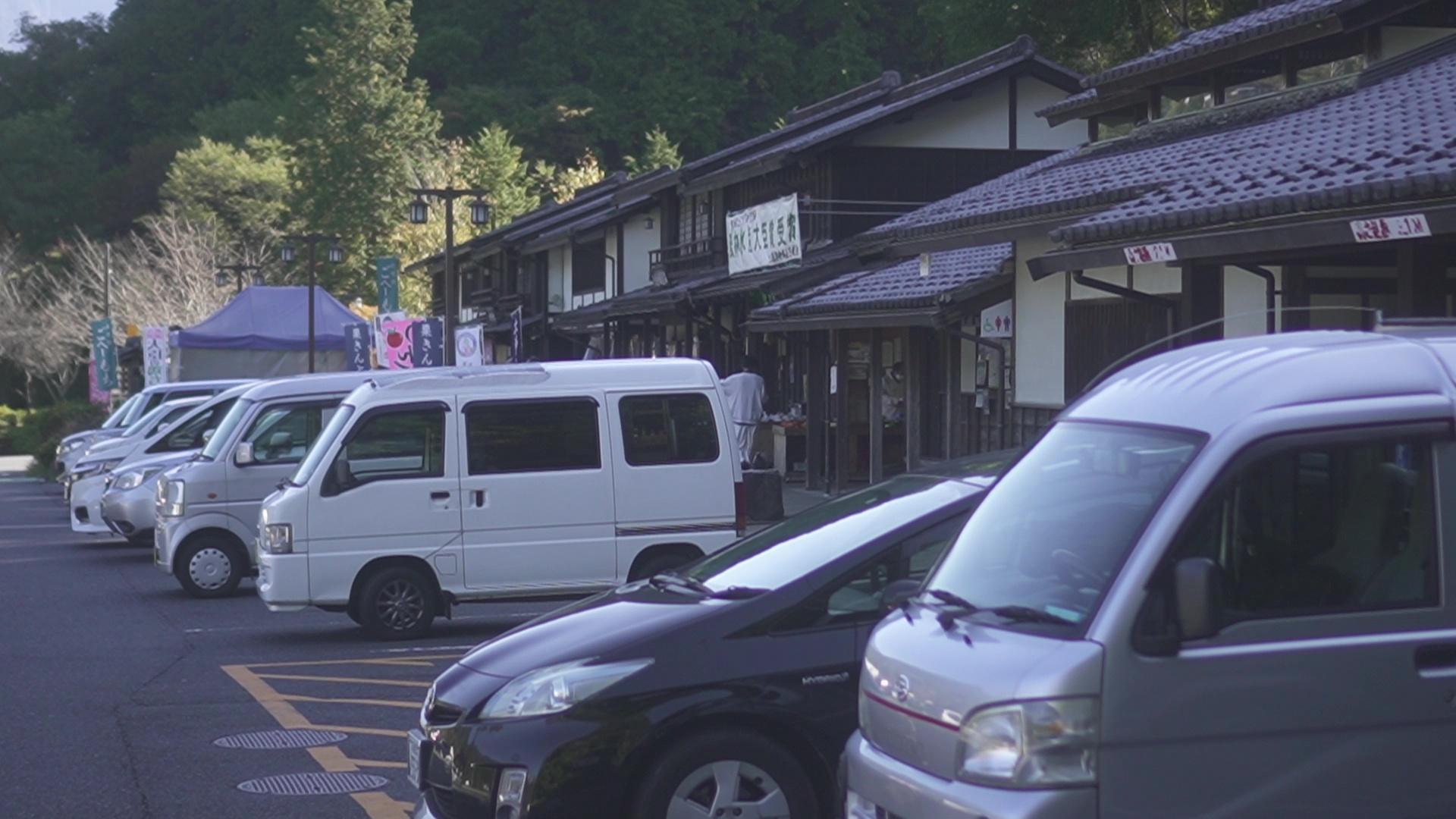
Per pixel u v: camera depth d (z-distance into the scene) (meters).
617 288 41.62
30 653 12.48
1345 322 13.02
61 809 7.59
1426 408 4.41
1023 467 5.20
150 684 11.02
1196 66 17.30
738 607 6.18
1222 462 4.35
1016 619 4.54
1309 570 4.34
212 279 60.97
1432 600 4.35
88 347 66.31
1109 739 4.13
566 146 66.81
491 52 73.75
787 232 23.20
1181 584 4.13
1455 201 8.47
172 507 15.97
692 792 5.91
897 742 4.69
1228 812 4.17
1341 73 15.80
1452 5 15.01
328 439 12.62
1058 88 28.02
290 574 12.39
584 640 6.32
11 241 71.88
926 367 24.70
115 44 84.94
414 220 33.38
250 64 79.00
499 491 12.63
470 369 13.01
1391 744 4.26
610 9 70.94
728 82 67.50
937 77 30.14
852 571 6.27
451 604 12.77
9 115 84.19
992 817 4.16
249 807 7.66
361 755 8.80
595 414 12.83
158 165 74.00
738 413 25.55
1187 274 11.78
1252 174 10.98
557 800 5.82
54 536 24.55
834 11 66.44
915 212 20.94
